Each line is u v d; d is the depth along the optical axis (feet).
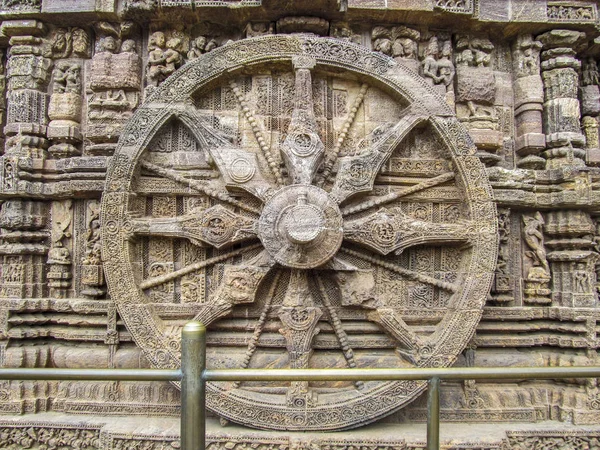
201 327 7.60
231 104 14.42
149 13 14.47
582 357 14.19
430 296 14.10
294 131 13.41
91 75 14.67
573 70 15.48
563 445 13.07
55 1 14.44
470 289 13.23
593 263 14.66
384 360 13.58
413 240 13.46
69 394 13.98
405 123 13.69
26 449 12.96
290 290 13.25
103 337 14.05
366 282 13.38
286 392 13.01
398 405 12.67
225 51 13.71
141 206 13.92
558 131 15.08
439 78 14.92
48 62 15.23
